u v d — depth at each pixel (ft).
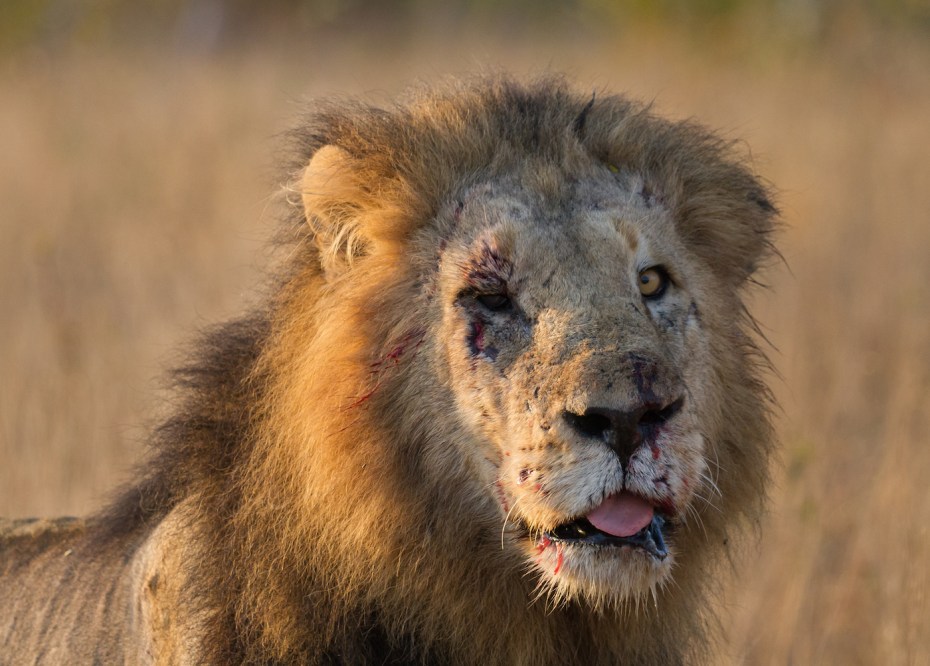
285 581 26.45
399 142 28.19
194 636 26.71
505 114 28.50
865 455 51.19
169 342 54.19
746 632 40.42
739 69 131.23
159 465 29.63
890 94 118.52
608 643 27.22
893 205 82.17
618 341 24.08
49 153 92.63
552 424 23.75
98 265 69.67
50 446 47.37
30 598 32.76
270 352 27.45
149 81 125.49
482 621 26.55
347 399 26.27
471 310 25.86
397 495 26.21
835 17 135.03
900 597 39.88
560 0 187.62
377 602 26.58
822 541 44.42
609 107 29.37
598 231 26.05
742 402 28.14
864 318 63.62
